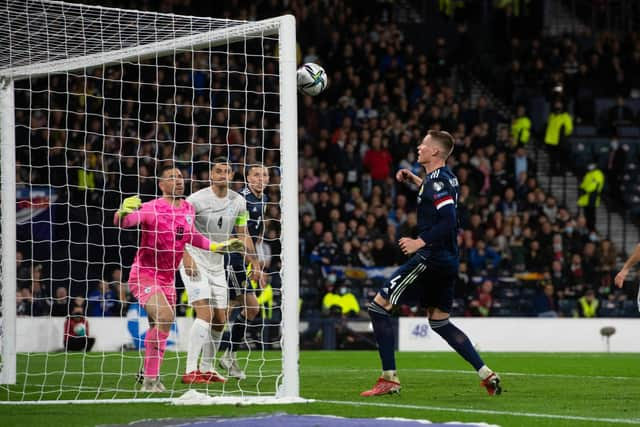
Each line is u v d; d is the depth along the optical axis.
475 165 67.38
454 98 75.56
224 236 28.95
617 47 78.56
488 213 63.88
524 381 29.78
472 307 57.41
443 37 82.38
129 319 48.56
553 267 60.09
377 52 74.19
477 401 22.58
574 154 73.81
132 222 25.48
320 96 70.94
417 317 55.22
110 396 24.39
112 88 61.97
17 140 59.47
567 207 72.38
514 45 79.38
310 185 64.06
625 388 26.95
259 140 64.38
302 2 74.12
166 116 62.06
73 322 47.41
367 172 66.06
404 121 71.31
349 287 56.53
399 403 21.89
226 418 18.11
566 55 78.81
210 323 28.27
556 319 55.25
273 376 30.72
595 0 84.50
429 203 23.42
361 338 54.19
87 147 59.56
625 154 70.56
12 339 28.80
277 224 57.69
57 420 18.52
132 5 67.94
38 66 29.08
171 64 63.69
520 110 72.06
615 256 61.91
